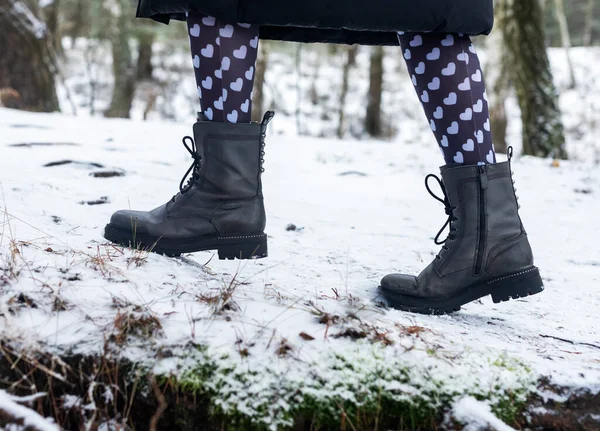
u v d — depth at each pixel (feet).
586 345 5.83
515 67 33.81
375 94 65.21
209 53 6.24
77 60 83.71
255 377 4.58
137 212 6.97
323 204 12.23
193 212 6.63
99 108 69.36
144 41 68.54
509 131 71.20
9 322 4.78
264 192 12.93
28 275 5.52
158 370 4.58
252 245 6.73
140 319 4.88
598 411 4.83
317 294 6.19
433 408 4.63
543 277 8.47
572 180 17.12
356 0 5.69
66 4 76.38
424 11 5.75
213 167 6.52
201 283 6.01
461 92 6.06
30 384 4.64
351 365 4.73
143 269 6.16
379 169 17.53
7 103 33.42
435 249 9.43
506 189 6.21
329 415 4.51
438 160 20.51
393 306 6.39
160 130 22.00
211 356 4.66
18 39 33.58
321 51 77.66
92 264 6.00
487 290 6.25
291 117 71.77
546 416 4.76
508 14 33.45
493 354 5.12
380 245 9.37
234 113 6.47
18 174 10.82
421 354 4.91
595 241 10.86
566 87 88.17
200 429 4.50
